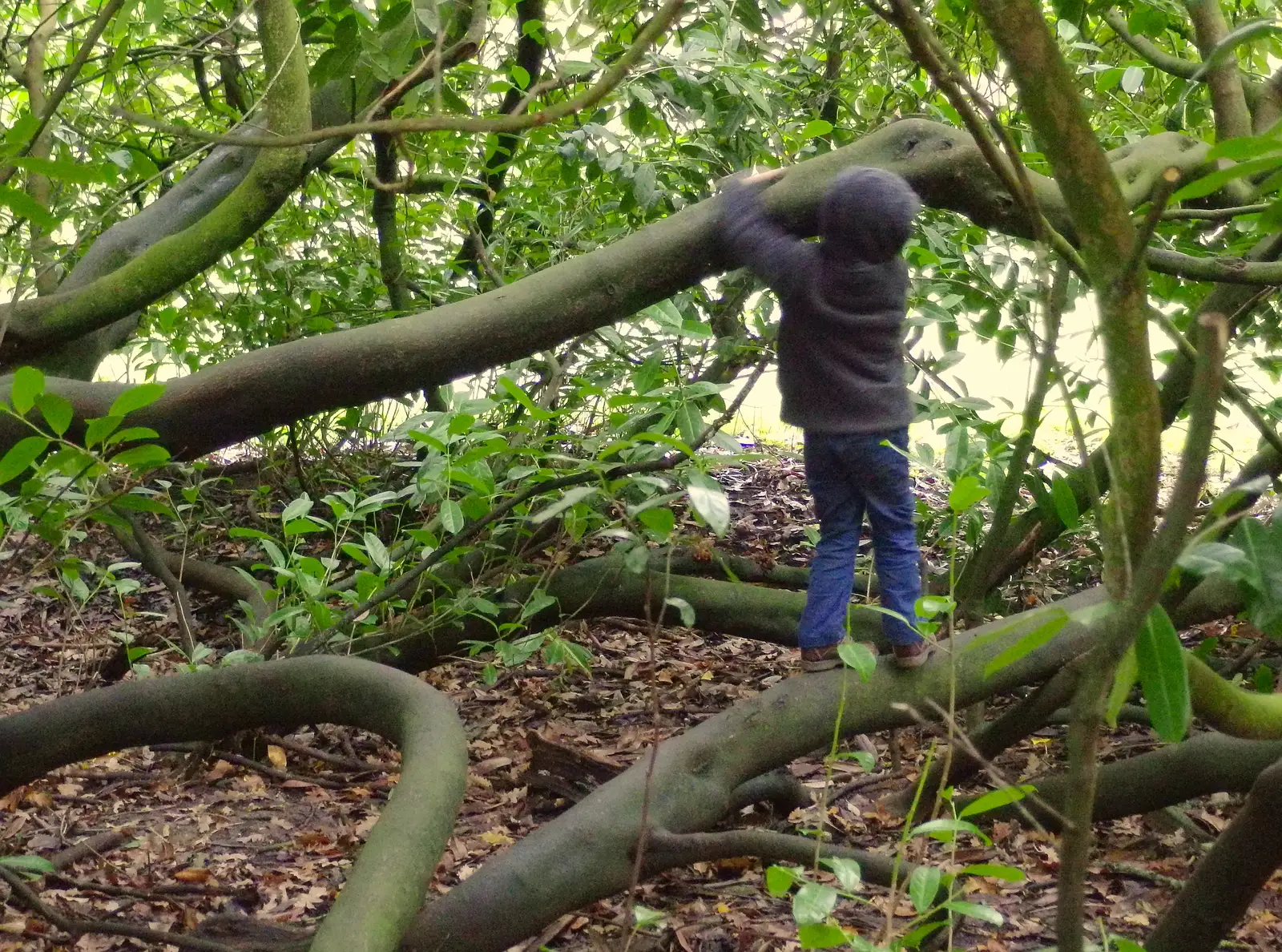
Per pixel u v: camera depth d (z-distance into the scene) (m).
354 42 3.37
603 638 6.11
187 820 4.17
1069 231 3.40
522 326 3.37
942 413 3.93
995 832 3.77
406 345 3.29
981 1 1.18
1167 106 5.10
